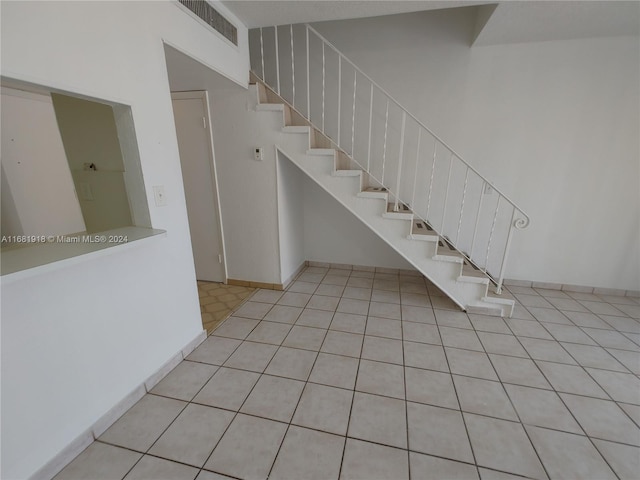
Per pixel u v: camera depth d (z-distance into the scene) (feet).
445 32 8.89
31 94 4.52
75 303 4.14
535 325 7.92
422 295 9.71
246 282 10.28
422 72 9.32
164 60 5.24
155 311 5.62
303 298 9.45
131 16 4.55
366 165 10.43
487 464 4.25
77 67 3.82
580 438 4.66
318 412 5.09
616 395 5.53
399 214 8.22
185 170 9.57
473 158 9.61
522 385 5.75
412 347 6.91
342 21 9.47
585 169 9.04
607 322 8.12
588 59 8.27
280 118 8.28
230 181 9.30
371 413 5.08
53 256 3.50
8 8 3.08
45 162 4.80
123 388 5.06
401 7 6.75
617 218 9.23
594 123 8.66
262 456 4.34
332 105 10.19
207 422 4.89
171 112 5.57
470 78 9.04
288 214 10.07
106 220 5.47
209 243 10.27
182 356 6.42
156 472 4.11
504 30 7.64
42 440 3.90
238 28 7.51
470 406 5.24
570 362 6.44
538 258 10.10
